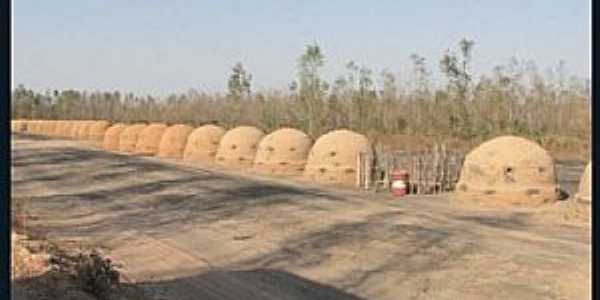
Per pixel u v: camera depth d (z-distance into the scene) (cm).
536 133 6044
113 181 3516
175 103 9162
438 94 6550
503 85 6406
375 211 2450
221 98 8506
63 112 12188
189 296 1284
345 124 6725
